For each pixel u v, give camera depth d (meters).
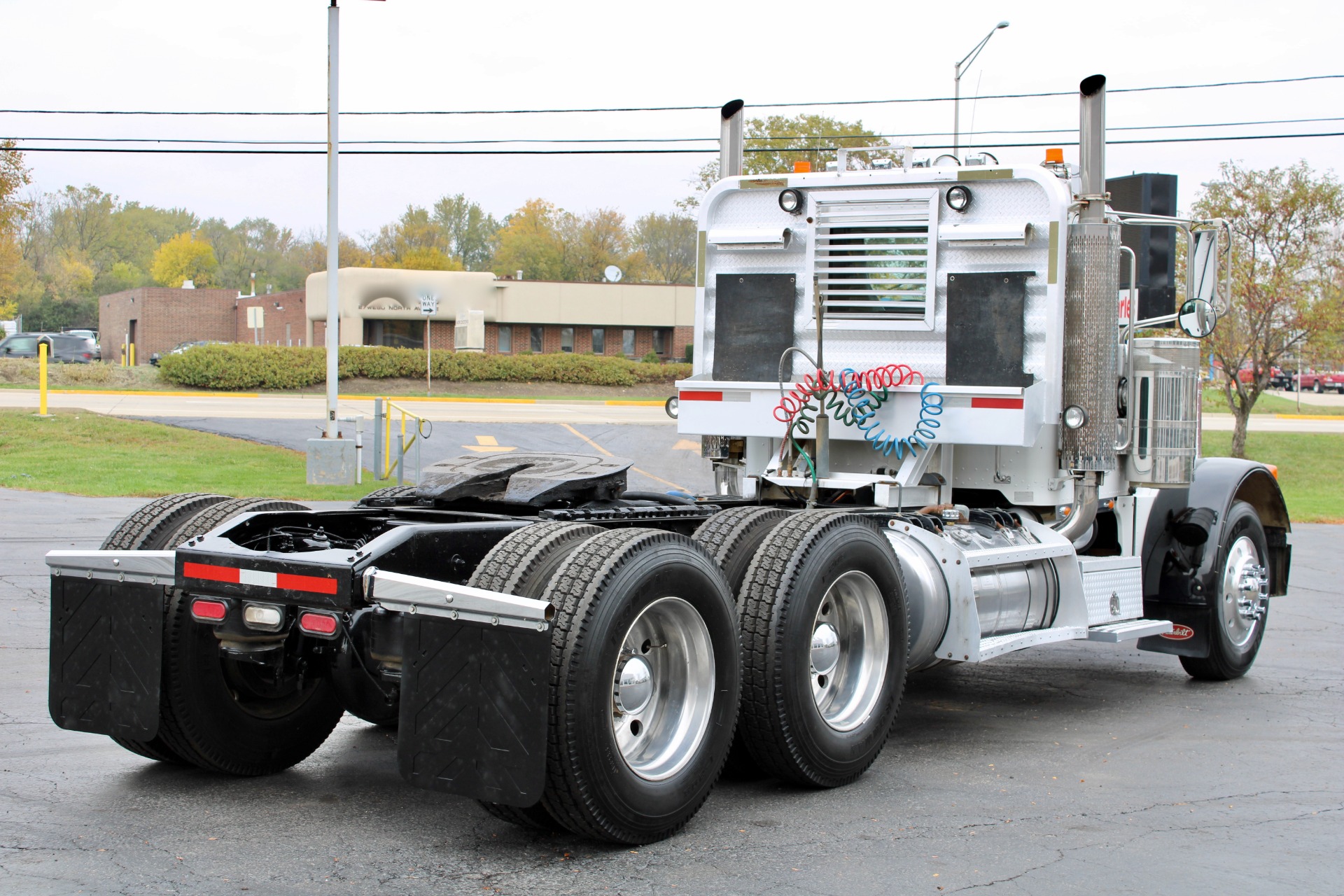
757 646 5.07
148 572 4.82
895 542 6.09
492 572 4.37
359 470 19.75
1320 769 5.92
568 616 4.21
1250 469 8.17
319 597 4.41
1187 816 5.12
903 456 6.81
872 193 6.89
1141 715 7.09
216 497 5.61
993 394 6.56
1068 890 4.22
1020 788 5.51
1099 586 7.08
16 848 4.42
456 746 4.15
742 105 7.65
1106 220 6.78
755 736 5.14
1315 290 29.56
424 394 43.66
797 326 7.09
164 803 5.01
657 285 58.00
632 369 49.28
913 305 6.82
